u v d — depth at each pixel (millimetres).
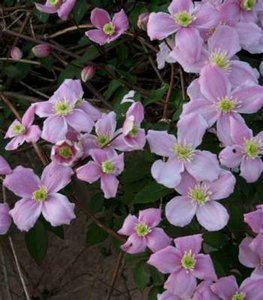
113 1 714
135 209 599
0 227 555
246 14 611
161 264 526
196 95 567
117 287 713
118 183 563
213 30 587
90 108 570
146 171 578
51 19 742
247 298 542
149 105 638
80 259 719
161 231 536
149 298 576
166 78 702
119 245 584
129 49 703
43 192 549
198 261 529
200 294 529
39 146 583
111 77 664
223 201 566
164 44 632
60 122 553
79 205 570
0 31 706
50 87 725
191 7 586
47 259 719
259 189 578
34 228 581
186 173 550
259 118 600
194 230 565
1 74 706
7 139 633
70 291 717
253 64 660
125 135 541
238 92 563
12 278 709
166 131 561
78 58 674
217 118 559
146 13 632
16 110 645
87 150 554
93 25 648
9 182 551
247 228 563
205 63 579
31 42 707
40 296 706
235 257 578
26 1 733
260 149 551
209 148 578
